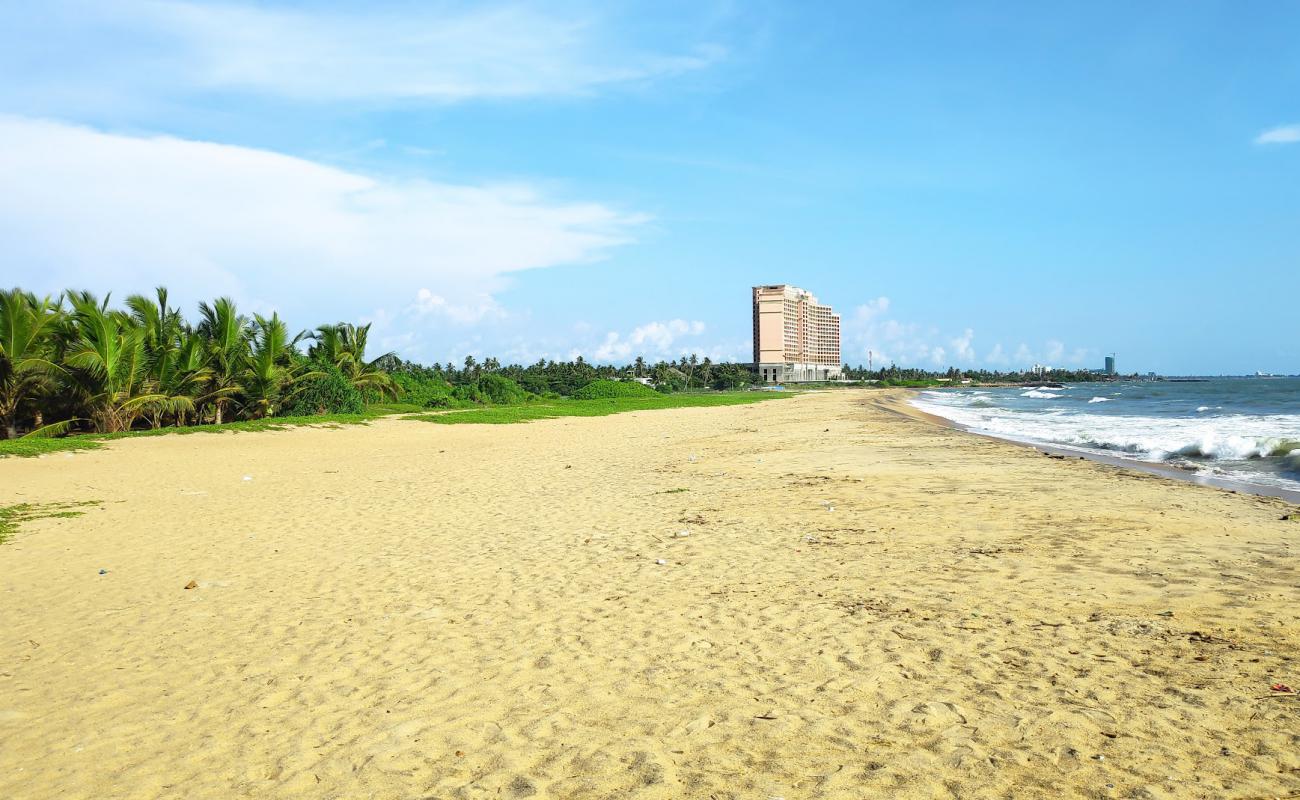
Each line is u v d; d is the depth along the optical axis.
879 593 7.00
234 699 5.06
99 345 28.12
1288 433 24.08
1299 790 3.53
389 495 14.34
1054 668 5.11
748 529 10.27
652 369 152.12
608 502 12.98
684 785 3.79
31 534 11.02
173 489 15.38
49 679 5.48
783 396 88.56
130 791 3.90
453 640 6.11
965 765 3.88
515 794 3.77
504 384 61.88
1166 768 3.78
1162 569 7.53
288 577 8.30
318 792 3.85
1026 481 13.92
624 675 5.28
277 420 32.84
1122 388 113.38
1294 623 5.81
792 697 4.80
